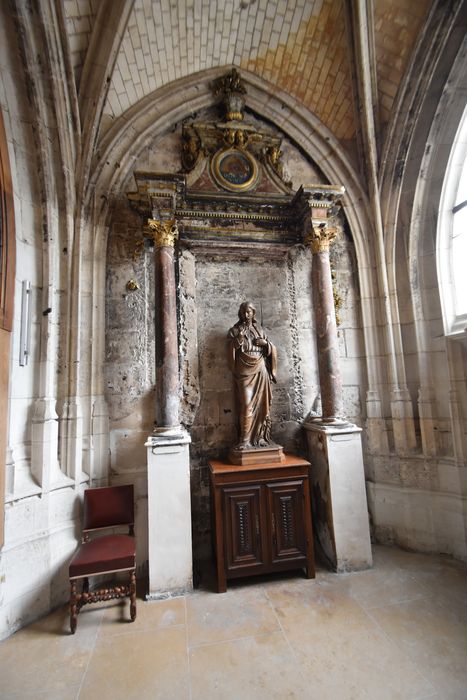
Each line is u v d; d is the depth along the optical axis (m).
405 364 3.92
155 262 3.44
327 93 4.04
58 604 2.85
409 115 3.70
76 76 3.41
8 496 2.64
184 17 3.47
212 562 3.45
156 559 2.90
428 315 3.82
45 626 2.58
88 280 3.58
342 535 3.20
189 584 2.91
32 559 2.72
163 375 3.27
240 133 4.09
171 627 2.50
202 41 3.74
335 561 3.17
